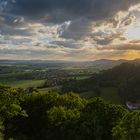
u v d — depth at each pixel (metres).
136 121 41.47
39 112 61.25
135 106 130.75
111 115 53.41
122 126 42.62
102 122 52.31
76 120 53.53
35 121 60.78
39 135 58.25
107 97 150.62
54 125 55.19
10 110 51.81
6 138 55.09
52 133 55.59
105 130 51.47
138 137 40.81
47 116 57.44
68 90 178.00
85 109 57.50
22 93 65.31
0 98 52.84
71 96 66.31
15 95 59.56
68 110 56.59
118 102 141.75
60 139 54.69
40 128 60.06
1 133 50.72
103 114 53.53
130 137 41.00
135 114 43.28
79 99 65.81
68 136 52.19
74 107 61.50
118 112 53.53
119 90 160.75
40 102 62.66
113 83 178.88
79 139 51.00
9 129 57.09
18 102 56.50
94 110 54.81
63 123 53.94
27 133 59.47
